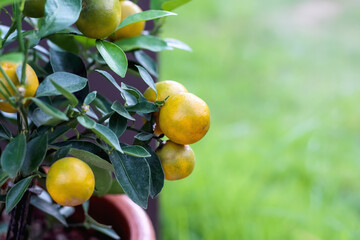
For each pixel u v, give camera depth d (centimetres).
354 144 159
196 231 119
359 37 233
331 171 144
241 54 216
